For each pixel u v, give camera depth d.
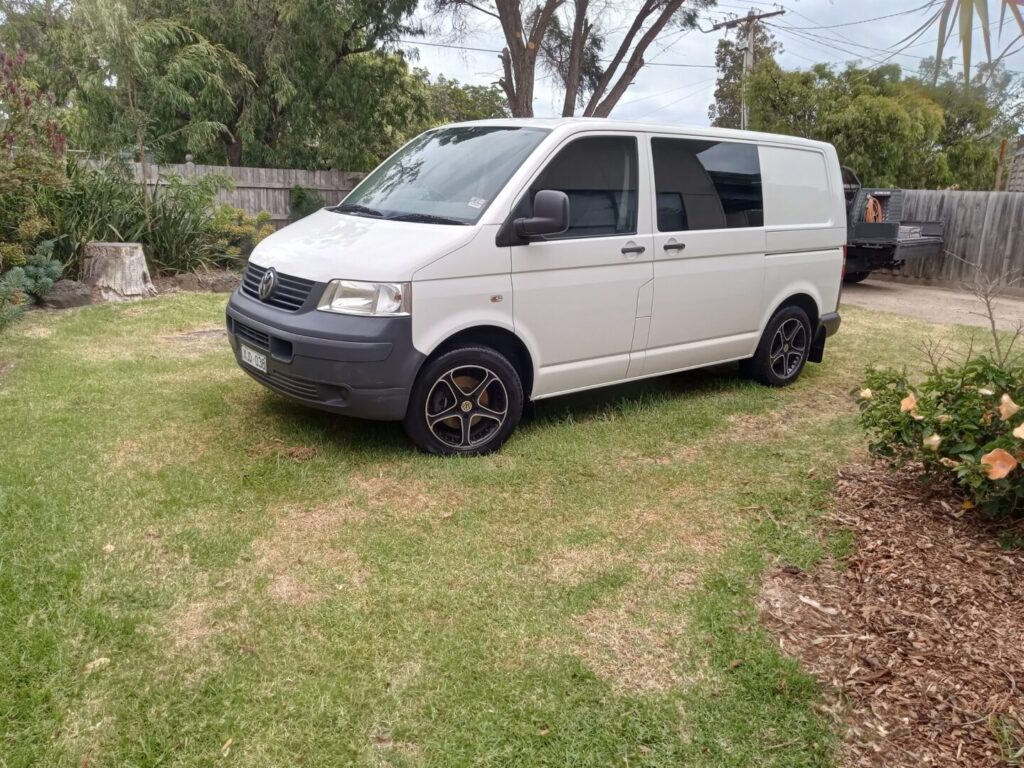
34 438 4.47
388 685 2.67
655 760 2.41
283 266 4.54
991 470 3.30
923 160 14.06
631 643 2.95
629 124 5.13
